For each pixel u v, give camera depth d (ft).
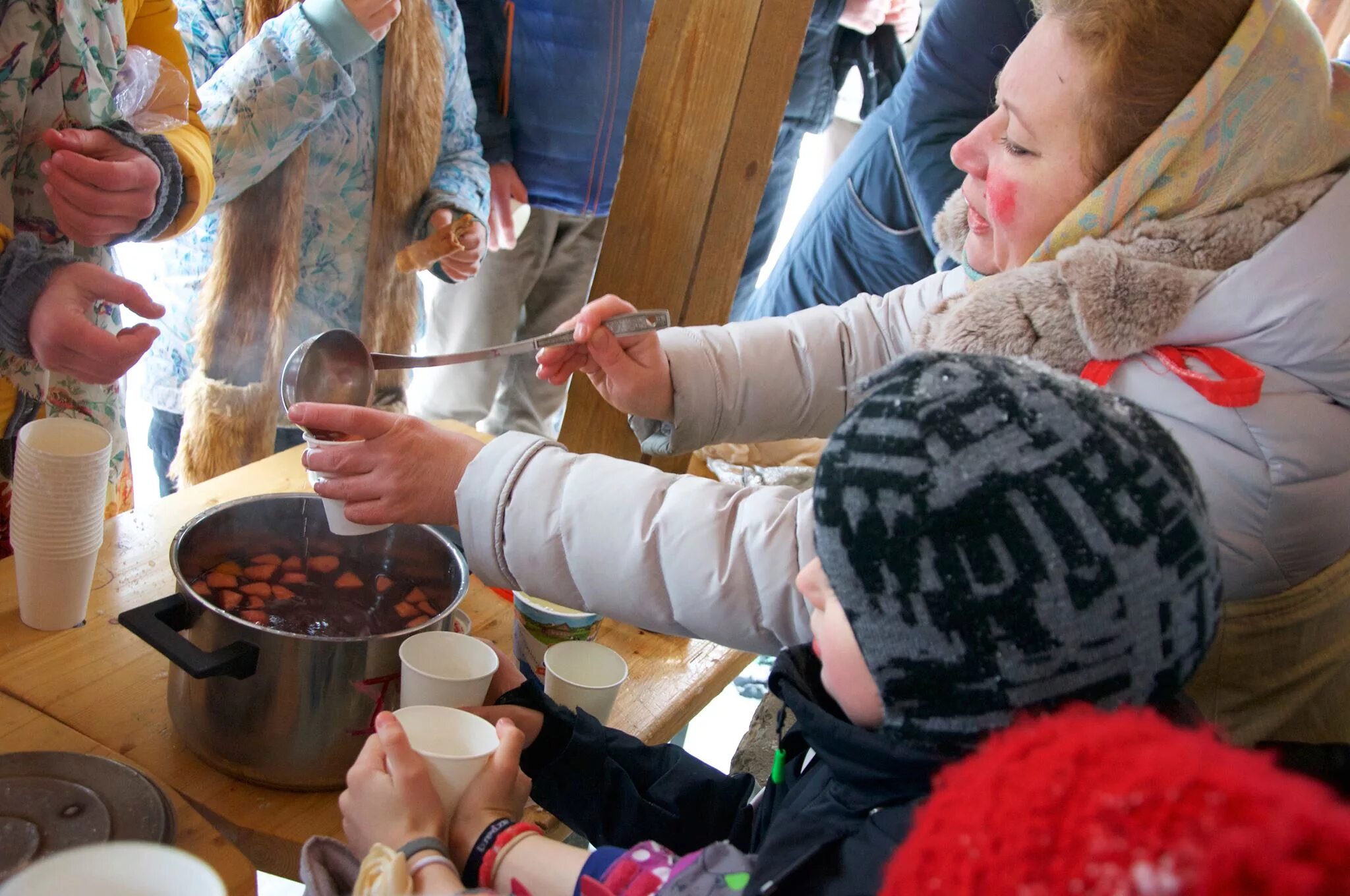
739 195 4.95
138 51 4.68
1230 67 2.84
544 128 8.21
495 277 8.88
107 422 5.06
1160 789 1.29
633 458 5.21
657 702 4.11
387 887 2.34
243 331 5.86
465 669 3.30
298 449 5.39
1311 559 2.96
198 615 3.17
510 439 3.39
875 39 9.51
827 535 2.02
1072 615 1.84
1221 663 3.11
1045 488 1.85
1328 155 3.08
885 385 2.09
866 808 2.25
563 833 3.55
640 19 8.07
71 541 3.66
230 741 3.22
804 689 2.49
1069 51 3.04
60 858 1.90
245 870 2.80
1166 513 1.88
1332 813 1.22
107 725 3.41
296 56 5.29
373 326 6.48
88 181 4.03
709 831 3.20
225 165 5.31
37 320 3.88
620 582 3.21
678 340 4.25
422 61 6.02
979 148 3.55
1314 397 2.90
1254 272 2.88
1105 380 2.97
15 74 4.00
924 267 8.65
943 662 1.91
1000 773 1.48
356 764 2.66
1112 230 3.09
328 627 3.51
